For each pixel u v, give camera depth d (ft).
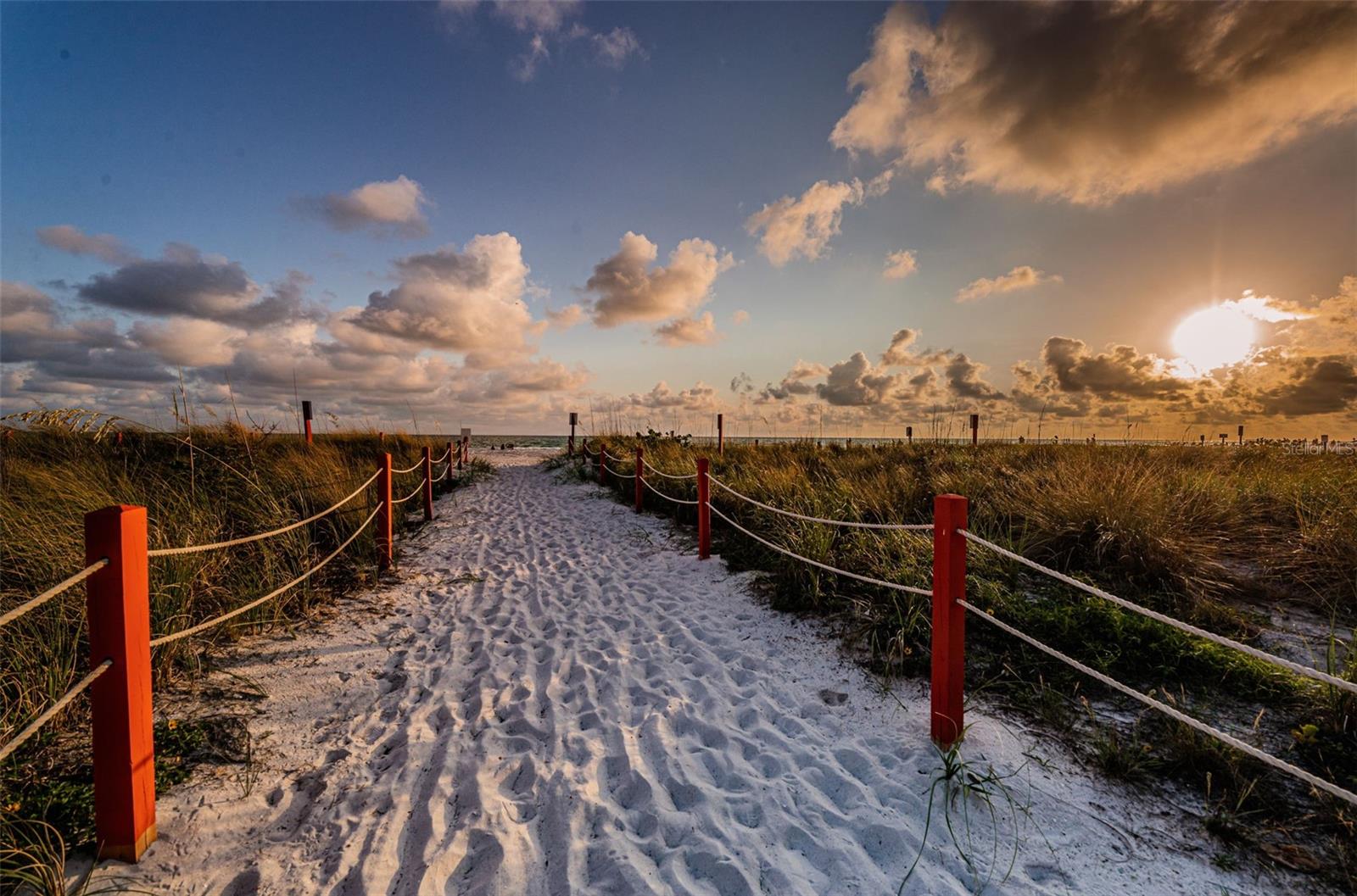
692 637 14.48
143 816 7.02
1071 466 22.52
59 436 24.12
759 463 35.83
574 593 18.60
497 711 11.22
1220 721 9.23
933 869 6.91
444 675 12.71
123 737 6.74
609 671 12.81
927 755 8.93
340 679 12.26
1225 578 14.20
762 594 16.72
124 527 6.57
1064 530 16.17
